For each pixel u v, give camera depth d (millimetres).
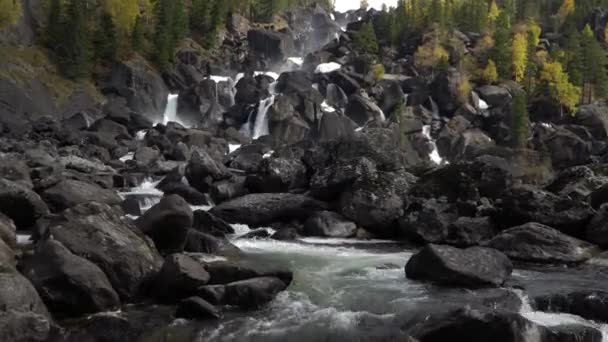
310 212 25969
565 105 81875
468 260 15852
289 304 13766
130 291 14125
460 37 108312
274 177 28594
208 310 12805
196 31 101125
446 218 22969
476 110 82688
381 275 16891
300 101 69625
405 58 104500
